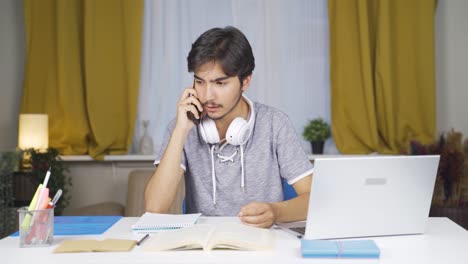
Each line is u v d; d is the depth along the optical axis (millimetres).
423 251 1384
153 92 3869
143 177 3447
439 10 3932
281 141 1999
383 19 3688
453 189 3025
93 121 3723
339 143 3785
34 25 3789
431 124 3748
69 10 3732
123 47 3760
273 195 2008
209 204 1984
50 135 3756
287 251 1371
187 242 1387
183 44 3865
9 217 3387
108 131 3750
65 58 3713
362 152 3773
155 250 1385
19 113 3906
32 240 1440
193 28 3859
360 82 3768
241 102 1976
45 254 1366
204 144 1999
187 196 2072
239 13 3852
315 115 3896
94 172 3906
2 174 3369
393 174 1498
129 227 1689
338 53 3777
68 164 3895
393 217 1536
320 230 1482
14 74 3918
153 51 3854
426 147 3145
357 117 3760
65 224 1732
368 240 1421
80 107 3750
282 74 3869
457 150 3021
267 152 1991
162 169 1898
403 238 1530
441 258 1316
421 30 3750
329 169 1440
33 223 1438
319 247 1334
